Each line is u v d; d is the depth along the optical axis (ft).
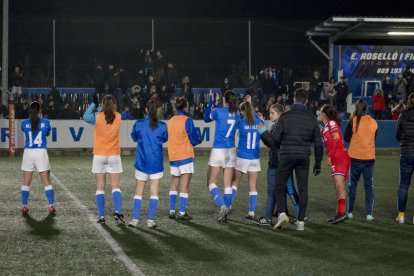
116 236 29.99
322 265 24.67
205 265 24.59
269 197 33.30
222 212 33.71
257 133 34.55
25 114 79.66
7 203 39.99
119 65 87.92
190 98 82.12
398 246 28.09
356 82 92.38
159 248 27.48
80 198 42.11
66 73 87.97
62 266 24.47
